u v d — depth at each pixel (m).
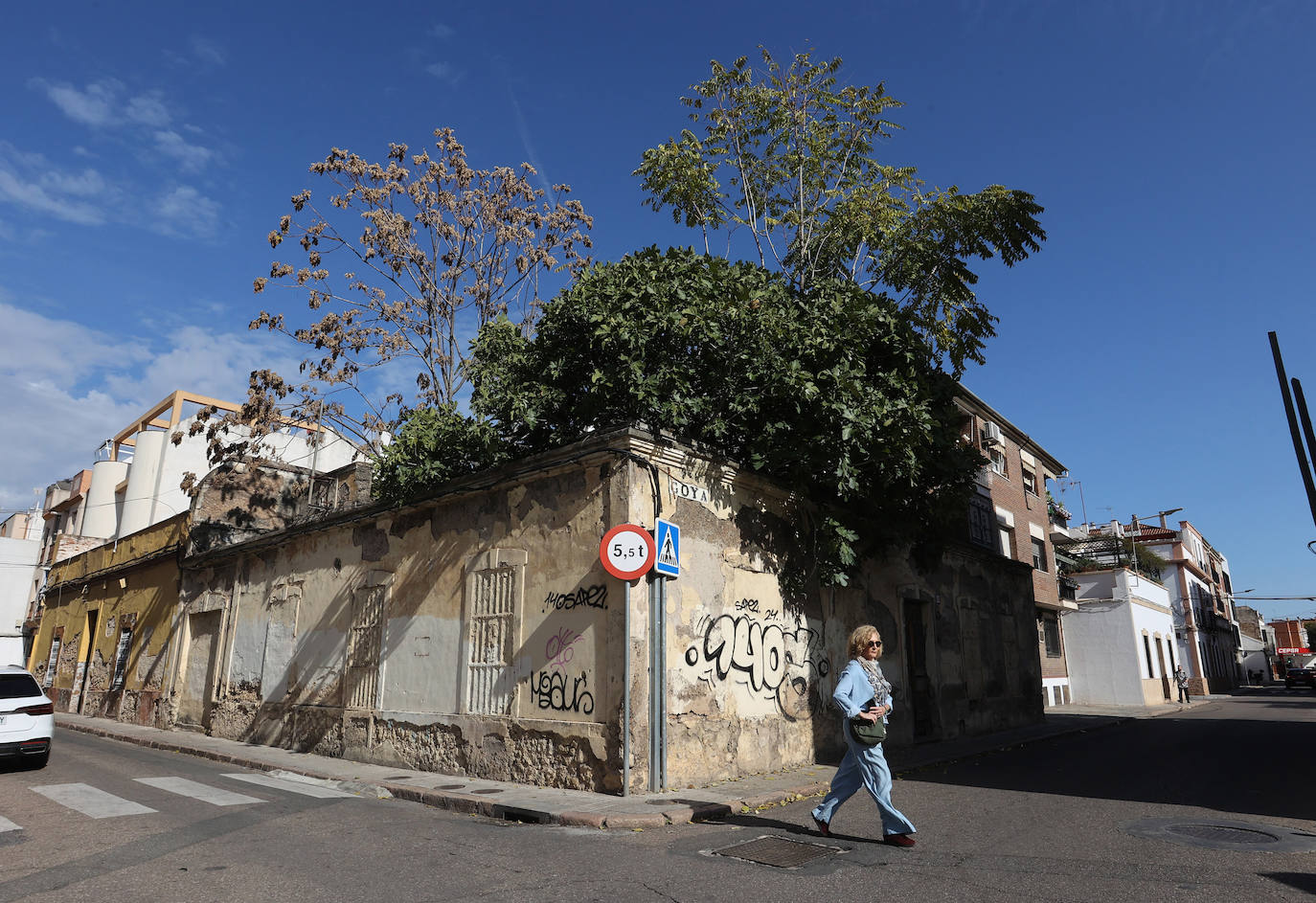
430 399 19.91
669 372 9.94
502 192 20.73
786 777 10.09
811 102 15.38
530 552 10.40
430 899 4.88
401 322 19.78
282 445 30.72
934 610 16.28
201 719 17.56
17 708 11.08
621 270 10.70
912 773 11.18
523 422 10.92
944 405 12.50
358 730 12.55
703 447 10.10
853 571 13.20
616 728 8.76
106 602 24.50
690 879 5.27
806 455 10.55
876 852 5.96
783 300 11.02
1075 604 31.92
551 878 5.34
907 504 13.45
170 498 31.06
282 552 16.14
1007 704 18.89
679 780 8.98
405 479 11.77
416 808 8.62
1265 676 72.75
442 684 11.27
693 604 9.73
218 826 7.12
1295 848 5.92
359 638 13.24
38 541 37.69
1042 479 31.41
